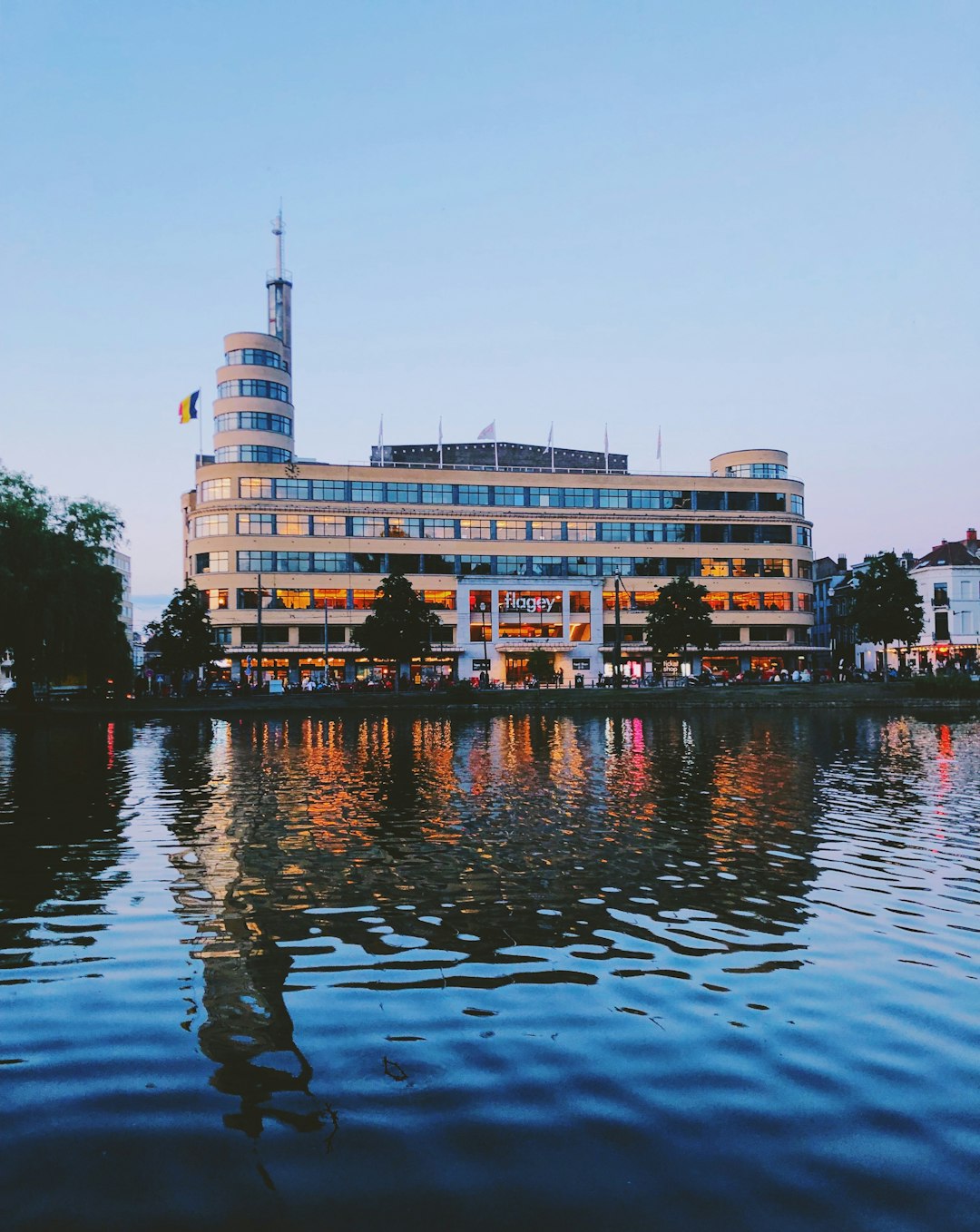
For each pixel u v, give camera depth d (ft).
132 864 41.75
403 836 48.62
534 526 305.12
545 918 32.45
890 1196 15.65
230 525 275.18
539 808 58.08
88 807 59.72
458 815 55.77
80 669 169.58
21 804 61.52
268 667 275.18
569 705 199.41
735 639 319.47
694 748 103.30
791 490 329.72
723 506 323.16
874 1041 21.83
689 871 39.70
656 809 57.31
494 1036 22.17
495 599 296.71
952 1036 22.09
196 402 272.10
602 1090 19.40
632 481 316.40
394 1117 18.34
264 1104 18.86
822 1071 20.26
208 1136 17.65
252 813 57.06
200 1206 15.42
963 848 44.45
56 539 163.84
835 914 32.89
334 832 49.96
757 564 322.96
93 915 33.01
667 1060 20.85
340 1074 20.18
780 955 28.22
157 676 254.06
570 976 26.37
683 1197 15.66
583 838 47.50
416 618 234.58
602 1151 17.06
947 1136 17.57
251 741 120.16
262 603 275.39
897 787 67.77
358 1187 15.96
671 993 24.94
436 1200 15.57
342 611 281.95
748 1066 20.52
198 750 106.01
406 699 203.72
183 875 39.50
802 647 320.91
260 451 285.64
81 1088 19.60
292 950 28.96
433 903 34.60
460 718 177.37
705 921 32.01
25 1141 17.43
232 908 33.96
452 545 296.10
